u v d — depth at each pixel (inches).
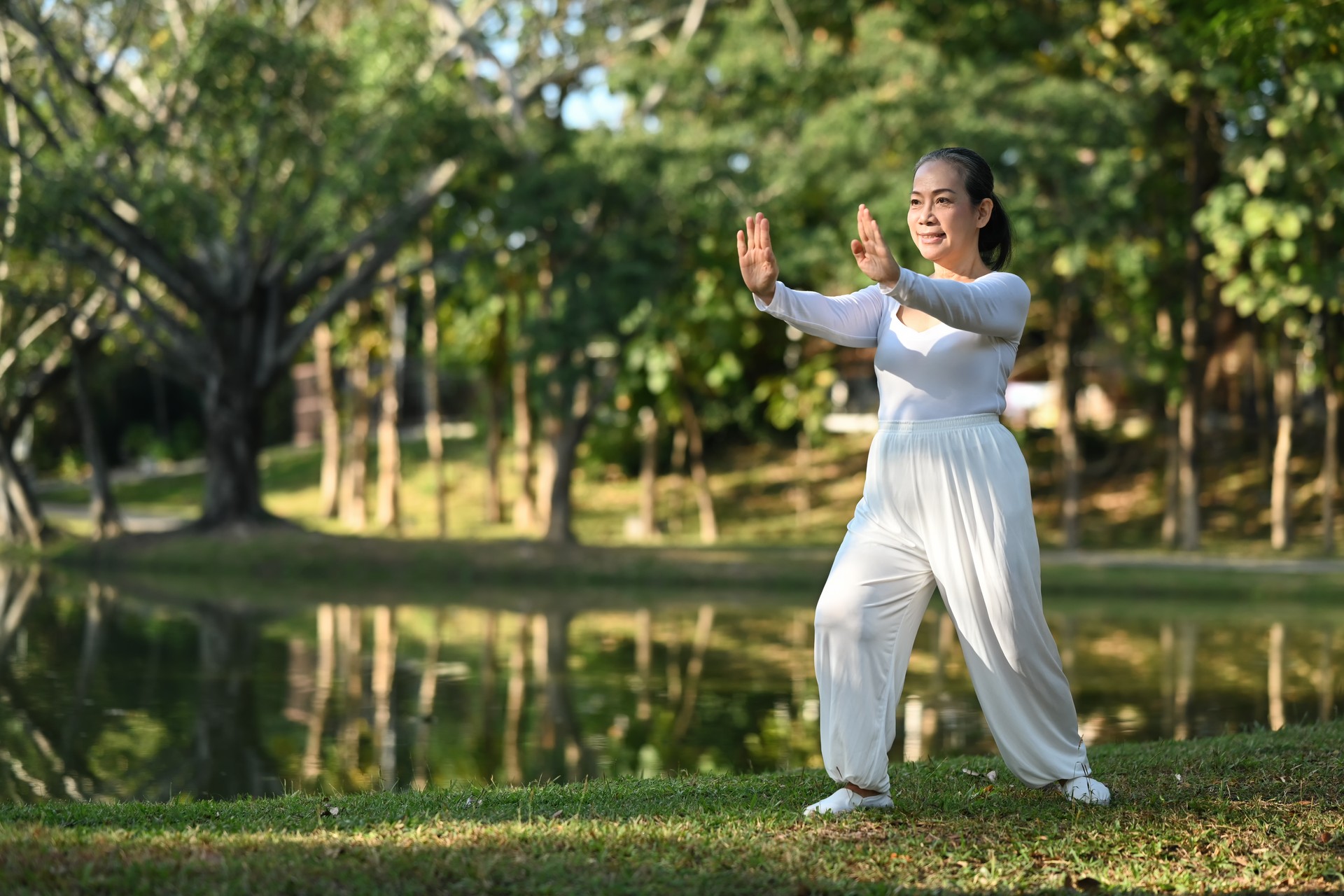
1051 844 229.5
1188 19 524.1
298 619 951.0
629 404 1752.0
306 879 193.0
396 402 1705.2
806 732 561.3
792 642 866.8
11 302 1416.1
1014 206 1203.9
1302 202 1215.6
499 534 1711.4
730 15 1309.1
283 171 1330.0
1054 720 252.7
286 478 2244.1
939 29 1389.0
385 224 1341.0
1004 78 1238.3
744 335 1700.3
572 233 1298.0
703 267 1396.4
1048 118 1236.5
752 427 2046.0
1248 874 218.4
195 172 1296.8
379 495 2054.6
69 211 1206.3
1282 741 338.3
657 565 1267.2
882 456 245.9
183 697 624.1
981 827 239.5
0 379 1528.1
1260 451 1884.8
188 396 2923.2
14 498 1530.5
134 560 1331.2
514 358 1311.5
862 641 243.3
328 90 1240.2
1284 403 1509.6
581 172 1279.5
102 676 681.0
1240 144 1209.4
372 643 829.8
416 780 453.4
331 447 1926.7
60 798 418.9
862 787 248.5
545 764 486.6
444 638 864.3
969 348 240.8
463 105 1314.0
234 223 1359.5
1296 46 490.6
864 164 1232.2
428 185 1354.6
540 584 1251.2
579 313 1294.3
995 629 242.2
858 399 2235.5
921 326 244.5
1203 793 272.1
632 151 1257.4
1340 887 213.5
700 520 1867.6
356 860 205.3
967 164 249.6
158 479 2434.8
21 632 847.1
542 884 198.2
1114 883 212.1
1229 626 951.6
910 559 244.5
